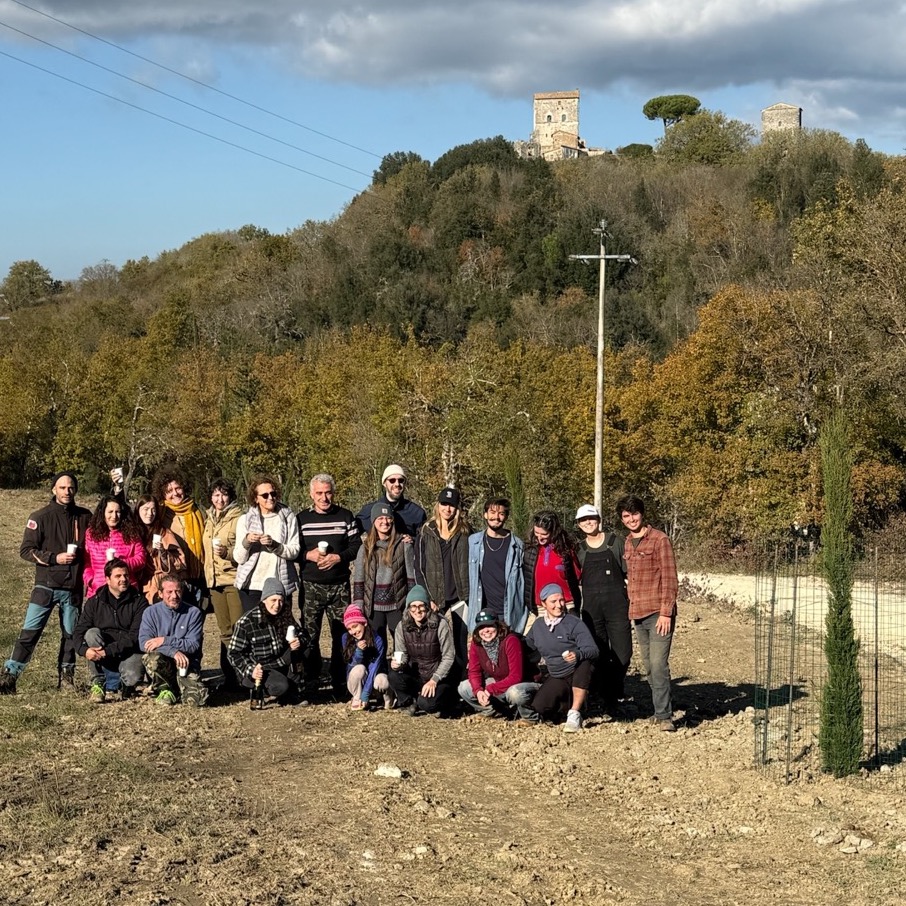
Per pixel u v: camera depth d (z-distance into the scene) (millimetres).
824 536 8383
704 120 107062
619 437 39125
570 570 10016
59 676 10750
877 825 7133
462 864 6242
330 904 5598
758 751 8836
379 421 38688
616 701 10242
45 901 5496
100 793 7348
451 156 104500
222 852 6258
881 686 12062
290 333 80750
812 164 83625
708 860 6477
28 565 22797
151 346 65438
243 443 48469
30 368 56156
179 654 10086
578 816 7277
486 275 83438
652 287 77000
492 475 34594
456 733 9430
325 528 10570
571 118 152625
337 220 101625
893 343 29047
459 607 10008
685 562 30578
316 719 9766
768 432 32656
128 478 49438
